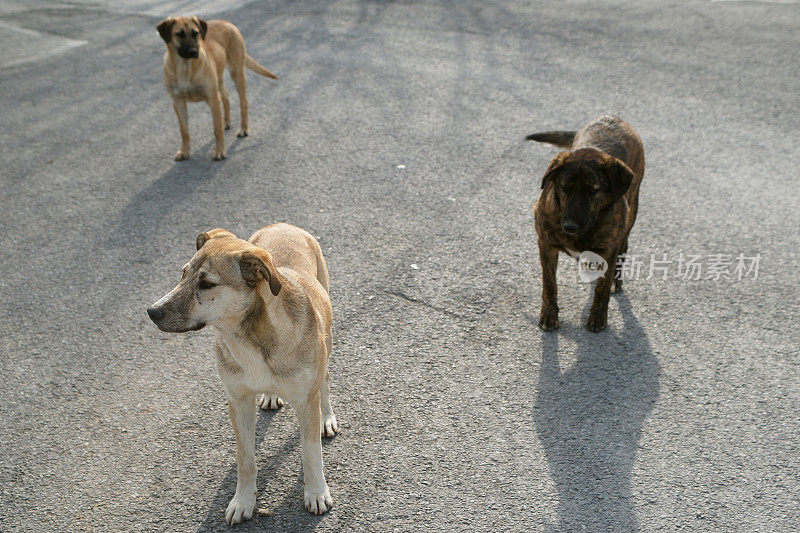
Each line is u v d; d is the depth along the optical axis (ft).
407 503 12.64
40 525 12.31
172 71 25.96
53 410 15.12
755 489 12.79
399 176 25.63
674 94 31.60
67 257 21.21
